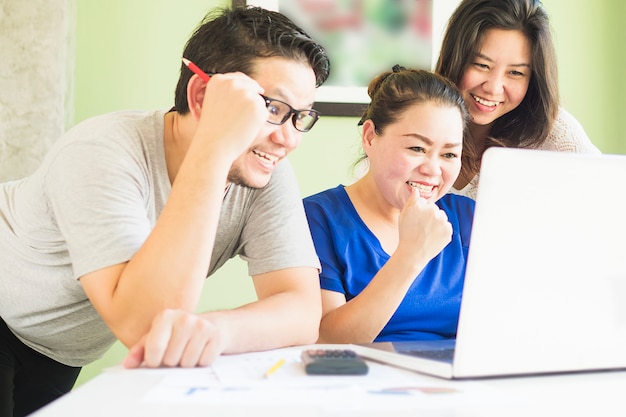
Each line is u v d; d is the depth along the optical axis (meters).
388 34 2.42
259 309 1.00
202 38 1.12
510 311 0.77
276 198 1.23
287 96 1.06
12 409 1.28
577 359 0.80
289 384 0.72
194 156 0.98
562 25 2.47
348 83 2.39
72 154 1.05
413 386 0.73
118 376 0.76
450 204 1.56
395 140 1.40
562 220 0.77
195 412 0.61
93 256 0.98
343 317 1.25
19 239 1.19
